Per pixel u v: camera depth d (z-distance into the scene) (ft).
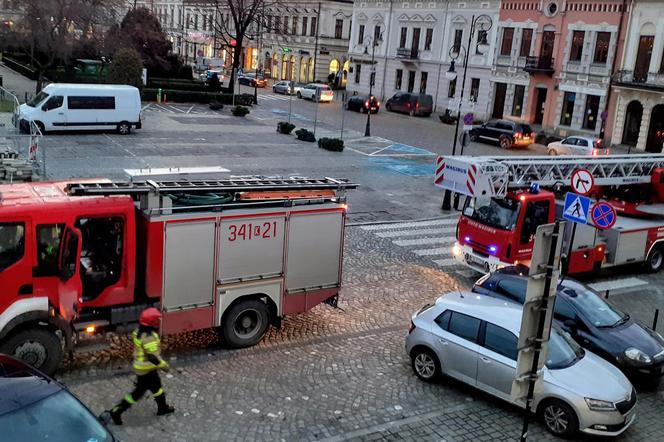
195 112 140.15
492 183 49.96
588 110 151.23
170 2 329.11
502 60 169.37
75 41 140.87
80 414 21.34
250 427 29.53
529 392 22.94
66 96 97.25
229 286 36.37
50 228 31.07
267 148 104.73
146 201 33.91
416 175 95.91
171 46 190.19
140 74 139.44
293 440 28.78
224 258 35.96
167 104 149.07
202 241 35.04
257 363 36.14
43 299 30.91
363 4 211.61
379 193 82.89
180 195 35.76
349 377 35.50
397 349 39.73
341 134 125.18
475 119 175.83
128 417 29.22
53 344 31.32
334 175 89.45
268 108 162.30
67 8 131.13
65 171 75.46
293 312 39.29
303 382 34.40
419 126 154.81
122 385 32.17
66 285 31.42
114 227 33.01
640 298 53.21
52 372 31.65
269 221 37.01
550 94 159.02
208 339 38.68
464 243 54.03
